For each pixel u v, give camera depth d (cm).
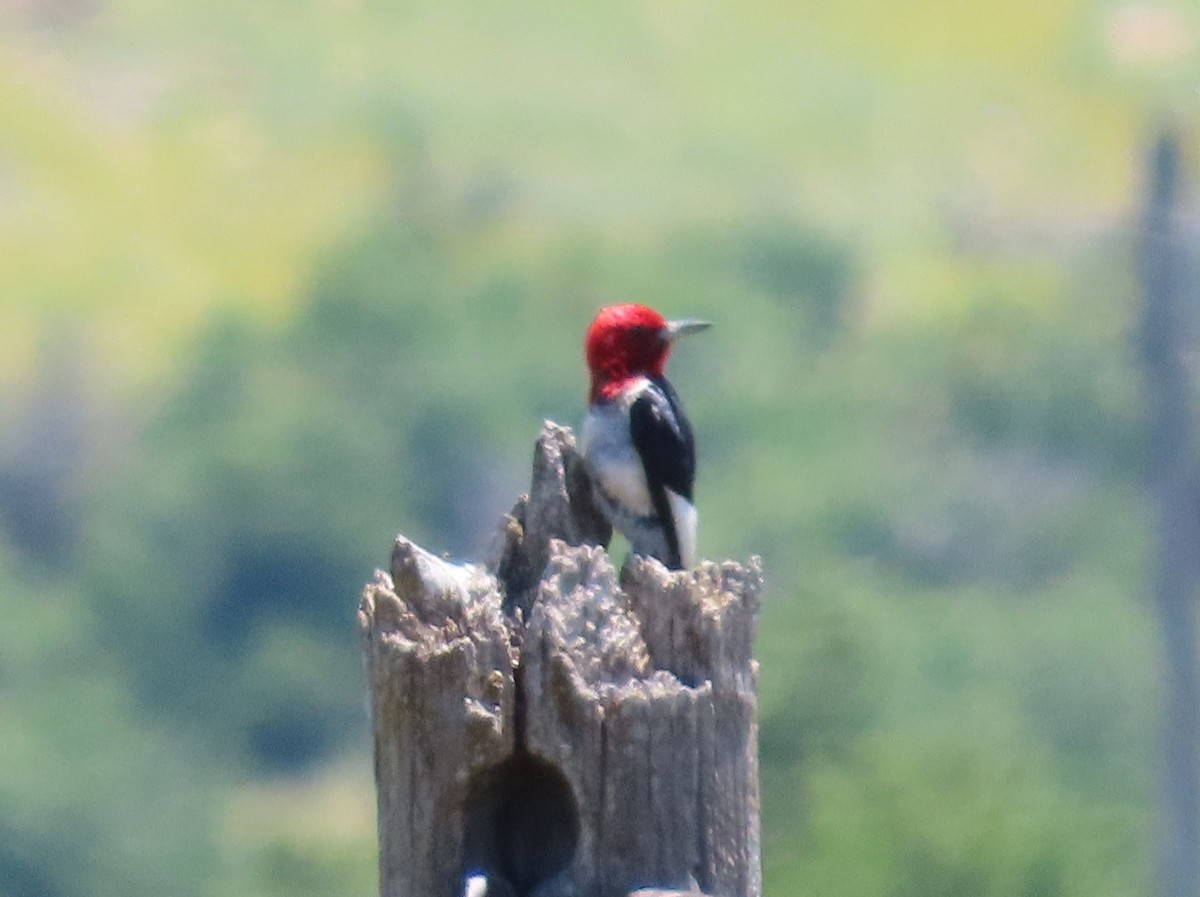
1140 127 1852
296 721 4434
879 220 5191
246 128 7038
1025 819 1645
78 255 6325
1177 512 1714
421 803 589
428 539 4666
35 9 7688
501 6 7112
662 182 5806
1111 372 3167
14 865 3625
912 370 4069
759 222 5250
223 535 4553
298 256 6238
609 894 580
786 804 1669
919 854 1605
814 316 4878
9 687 4103
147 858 3688
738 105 6175
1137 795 2086
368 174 6519
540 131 6384
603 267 5162
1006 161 4697
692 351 4619
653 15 6944
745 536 3588
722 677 592
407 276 5062
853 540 3584
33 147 6950
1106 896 1680
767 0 6706
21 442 5206
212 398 4888
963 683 2670
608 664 583
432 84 6812
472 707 581
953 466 3691
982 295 3962
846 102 5872
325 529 4547
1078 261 3531
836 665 1705
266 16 7475
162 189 6794
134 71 7362
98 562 4569
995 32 5241
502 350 4888
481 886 589
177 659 4466
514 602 648
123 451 5088
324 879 3128
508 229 5841
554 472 669
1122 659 2716
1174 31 3266
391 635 589
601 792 580
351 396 4841
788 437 4103
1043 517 3422
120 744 3900
